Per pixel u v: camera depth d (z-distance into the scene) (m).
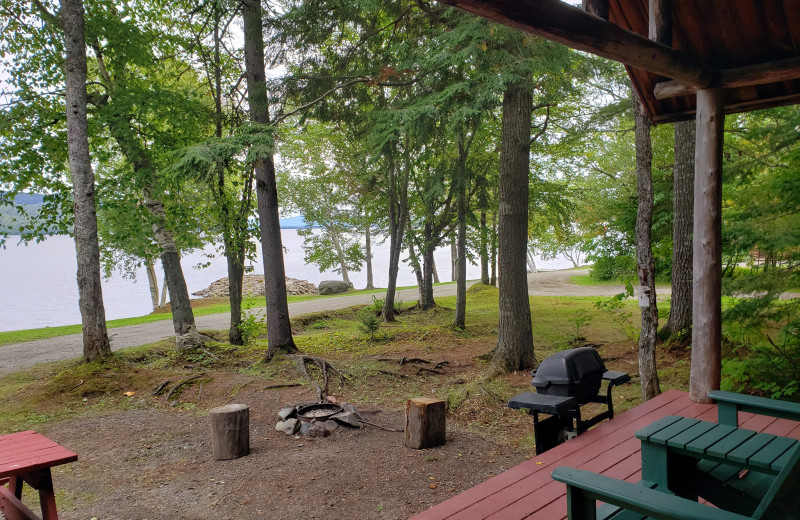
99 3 11.77
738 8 4.24
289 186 23.88
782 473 1.40
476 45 8.69
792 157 5.89
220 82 13.34
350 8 10.52
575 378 3.77
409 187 19.25
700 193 4.45
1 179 11.11
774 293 5.66
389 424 7.38
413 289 30.59
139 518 4.52
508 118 10.22
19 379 10.48
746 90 5.07
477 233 19.66
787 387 5.38
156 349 13.01
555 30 2.69
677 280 10.19
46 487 3.59
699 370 4.33
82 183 9.50
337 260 30.59
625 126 13.41
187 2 12.43
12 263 108.06
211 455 6.18
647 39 3.39
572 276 32.97
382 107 12.96
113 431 7.23
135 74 13.52
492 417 7.55
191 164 9.05
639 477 2.79
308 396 8.80
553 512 2.48
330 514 4.47
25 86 11.13
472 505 2.58
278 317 11.15
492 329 15.68
